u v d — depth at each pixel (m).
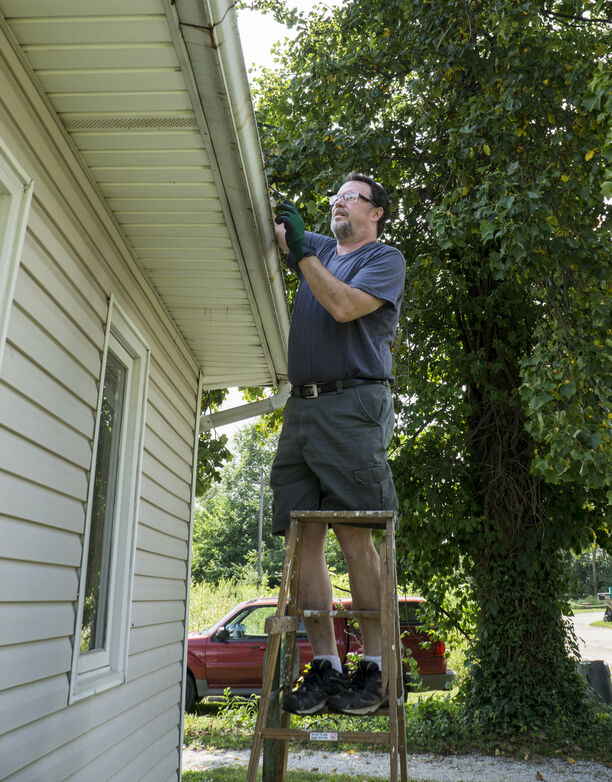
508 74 6.91
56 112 2.54
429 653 10.55
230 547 44.94
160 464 4.51
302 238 2.73
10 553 2.30
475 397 9.76
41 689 2.56
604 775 7.18
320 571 2.73
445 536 9.20
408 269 7.82
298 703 2.35
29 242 2.42
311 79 8.03
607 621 31.38
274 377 5.82
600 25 8.28
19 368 2.36
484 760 7.77
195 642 10.04
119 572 3.64
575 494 9.03
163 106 2.45
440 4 7.20
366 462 2.69
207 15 1.98
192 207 3.11
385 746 8.35
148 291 3.96
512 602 9.05
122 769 3.62
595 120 6.79
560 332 6.60
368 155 7.46
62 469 2.77
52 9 2.04
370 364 2.79
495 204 6.41
